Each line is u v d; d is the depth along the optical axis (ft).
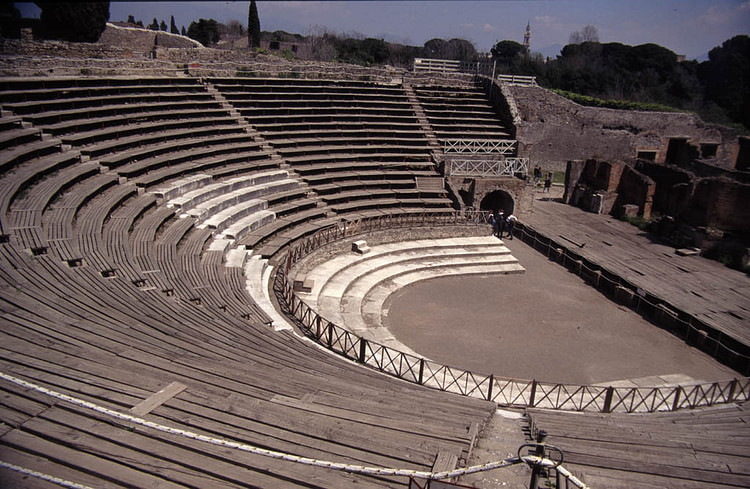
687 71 244.83
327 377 34.60
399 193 101.14
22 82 76.18
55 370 26.04
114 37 123.75
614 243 97.86
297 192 89.86
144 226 61.16
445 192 103.45
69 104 78.43
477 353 59.31
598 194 116.16
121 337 32.53
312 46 195.31
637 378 56.29
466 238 95.35
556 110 153.89
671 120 161.68
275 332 44.86
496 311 70.95
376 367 51.03
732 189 93.09
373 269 79.25
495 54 271.08
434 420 27.22
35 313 33.53
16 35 85.51
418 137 115.03
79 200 58.13
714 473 25.88
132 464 20.16
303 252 76.48
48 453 20.16
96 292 39.99
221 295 50.78
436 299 73.72
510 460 18.76
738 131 165.17
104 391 24.77
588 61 247.91
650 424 38.93
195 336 36.55
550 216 113.29
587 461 26.99
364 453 22.75
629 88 223.71
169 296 45.70
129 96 87.40
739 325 67.15
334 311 64.28
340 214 91.35
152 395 25.05
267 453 19.53
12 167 60.70
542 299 75.66
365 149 106.52
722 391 50.44
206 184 79.82
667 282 80.64
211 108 99.81
